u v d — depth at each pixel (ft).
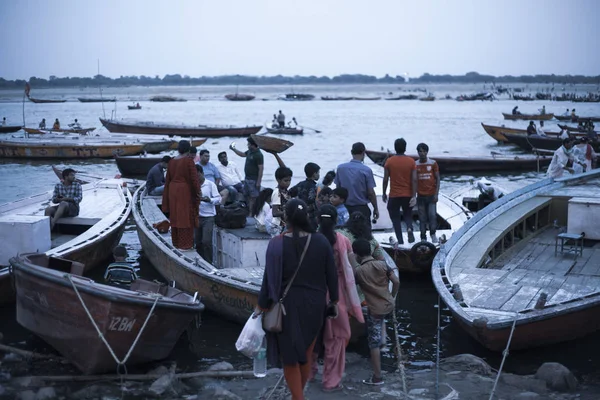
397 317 30.63
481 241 33.81
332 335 20.24
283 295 17.10
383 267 21.98
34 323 25.04
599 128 161.79
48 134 122.11
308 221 17.43
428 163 35.04
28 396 20.92
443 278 28.48
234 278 28.17
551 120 203.21
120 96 652.07
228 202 42.75
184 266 30.09
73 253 33.47
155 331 23.66
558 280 29.12
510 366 24.62
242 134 139.23
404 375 22.56
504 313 24.53
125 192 50.88
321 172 88.53
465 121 210.79
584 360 24.91
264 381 22.72
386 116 248.32
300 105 398.01
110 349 21.90
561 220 40.32
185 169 32.50
